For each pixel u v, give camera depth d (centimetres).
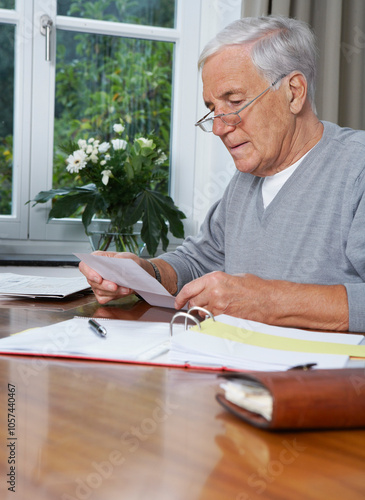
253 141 133
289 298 107
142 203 206
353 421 54
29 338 88
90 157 203
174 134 242
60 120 231
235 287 107
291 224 138
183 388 68
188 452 49
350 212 131
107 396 64
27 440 51
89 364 78
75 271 208
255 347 81
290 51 131
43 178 229
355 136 137
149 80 239
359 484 44
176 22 240
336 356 77
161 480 44
